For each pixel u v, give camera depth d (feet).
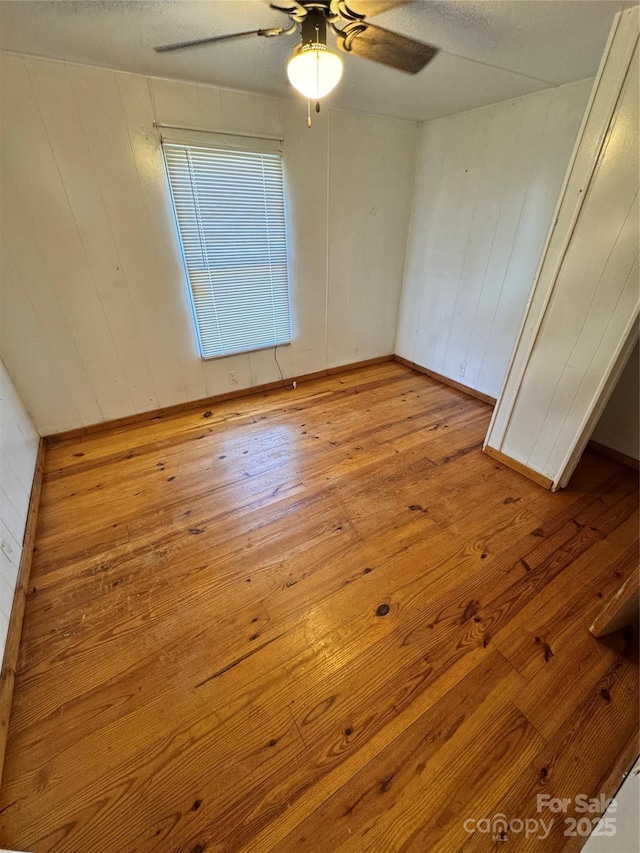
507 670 4.19
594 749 3.56
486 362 10.11
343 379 11.93
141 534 6.06
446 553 5.66
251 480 7.30
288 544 5.86
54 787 3.35
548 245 5.89
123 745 3.62
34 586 5.18
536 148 7.72
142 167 7.14
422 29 4.97
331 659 4.32
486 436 7.93
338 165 9.18
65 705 3.92
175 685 4.09
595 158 5.02
